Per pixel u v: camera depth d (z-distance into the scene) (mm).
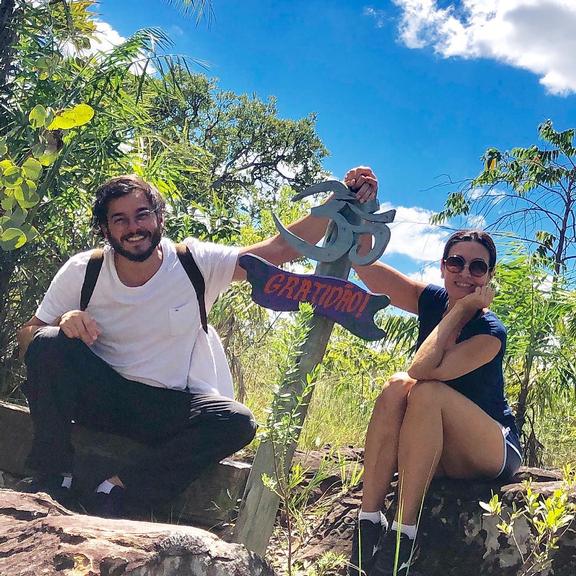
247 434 3344
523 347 7059
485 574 3303
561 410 7738
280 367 2982
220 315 6039
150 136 6613
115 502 3260
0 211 3963
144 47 6180
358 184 3662
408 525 3152
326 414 5934
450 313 3404
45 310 3500
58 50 6156
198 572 2066
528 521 3289
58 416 3275
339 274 3613
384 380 7039
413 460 3189
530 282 7012
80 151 6016
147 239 3334
